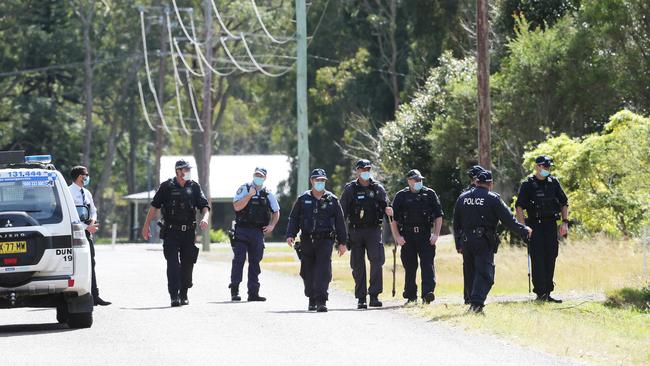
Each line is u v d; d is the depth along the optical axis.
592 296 80.31
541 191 75.25
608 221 106.00
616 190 103.25
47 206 61.97
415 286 74.56
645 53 131.88
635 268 90.81
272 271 115.19
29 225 61.16
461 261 115.50
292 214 71.19
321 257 70.38
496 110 147.62
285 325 61.84
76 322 62.50
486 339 55.72
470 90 157.38
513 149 151.75
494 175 155.12
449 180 174.00
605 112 140.25
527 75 144.25
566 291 84.25
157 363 48.38
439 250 152.62
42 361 49.44
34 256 60.94
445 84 179.62
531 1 163.38
